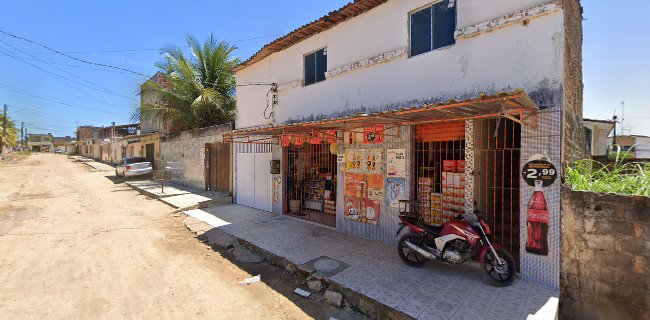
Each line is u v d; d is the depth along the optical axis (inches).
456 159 217.6
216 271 215.2
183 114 614.2
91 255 240.1
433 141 227.5
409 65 237.9
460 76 208.4
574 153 227.3
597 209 151.5
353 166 273.4
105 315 156.3
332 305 171.8
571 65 200.5
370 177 259.3
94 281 194.9
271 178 379.6
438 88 220.2
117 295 177.2
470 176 204.5
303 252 233.3
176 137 636.7
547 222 169.3
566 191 162.1
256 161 405.1
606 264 148.9
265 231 291.7
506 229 223.5
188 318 155.2
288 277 207.2
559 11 167.3
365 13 272.2
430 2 227.5
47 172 960.3
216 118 617.6
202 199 443.8
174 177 646.5
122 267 217.3
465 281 180.1
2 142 1567.4
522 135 179.8
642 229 137.9
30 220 351.3
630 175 166.6
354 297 170.4
